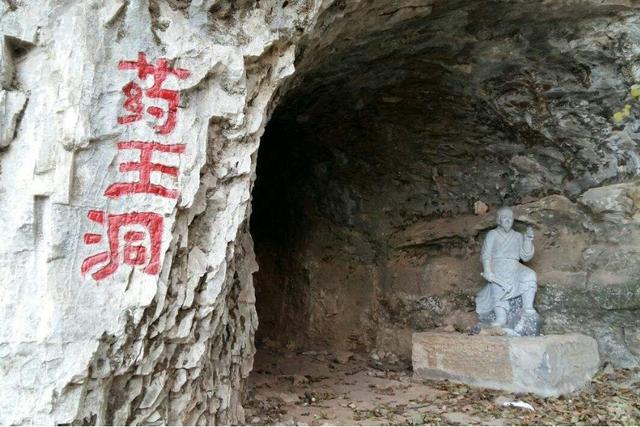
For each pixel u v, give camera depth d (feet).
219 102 14.16
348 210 28.09
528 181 24.25
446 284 25.30
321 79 21.47
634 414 17.08
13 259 11.78
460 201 26.16
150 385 12.69
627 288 20.59
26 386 11.43
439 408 18.29
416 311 25.91
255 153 15.21
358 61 20.58
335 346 27.68
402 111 23.76
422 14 18.42
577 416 17.02
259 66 15.40
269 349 28.27
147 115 13.10
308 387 20.99
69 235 12.05
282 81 16.20
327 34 17.85
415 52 20.45
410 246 26.84
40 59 12.61
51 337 11.58
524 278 21.88
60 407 11.48
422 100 23.03
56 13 12.68
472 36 19.70
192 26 14.21
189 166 13.32
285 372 23.54
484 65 20.85
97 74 12.65
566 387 19.07
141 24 13.26
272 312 30.22
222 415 15.03
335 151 26.76
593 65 19.92
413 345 22.54
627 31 18.63
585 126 21.54
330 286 28.35
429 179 26.27
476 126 23.50
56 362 11.56
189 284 13.32
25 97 12.35
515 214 23.97
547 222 23.35
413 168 26.16
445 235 25.64
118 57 12.94
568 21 18.84
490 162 24.71
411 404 18.84
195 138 13.53
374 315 27.20
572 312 21.88
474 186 25.57
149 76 13.24
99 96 12.62
